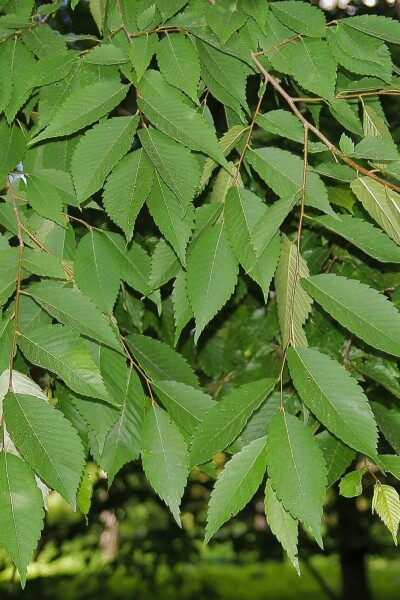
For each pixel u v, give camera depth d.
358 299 0.80
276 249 0.82
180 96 0.84
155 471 0.83
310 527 0.75
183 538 2.32
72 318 0.79
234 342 1.27
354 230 0.83
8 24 0.86
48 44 0.86
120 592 2.68
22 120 1.00
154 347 0.92
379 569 6.17
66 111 0.81
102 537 2.47
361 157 0.82
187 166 0.80
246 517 2.27
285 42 0.85
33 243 0.86
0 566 2.29
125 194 0.81
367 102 0.92
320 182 0.82
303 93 1.00
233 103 0.86
